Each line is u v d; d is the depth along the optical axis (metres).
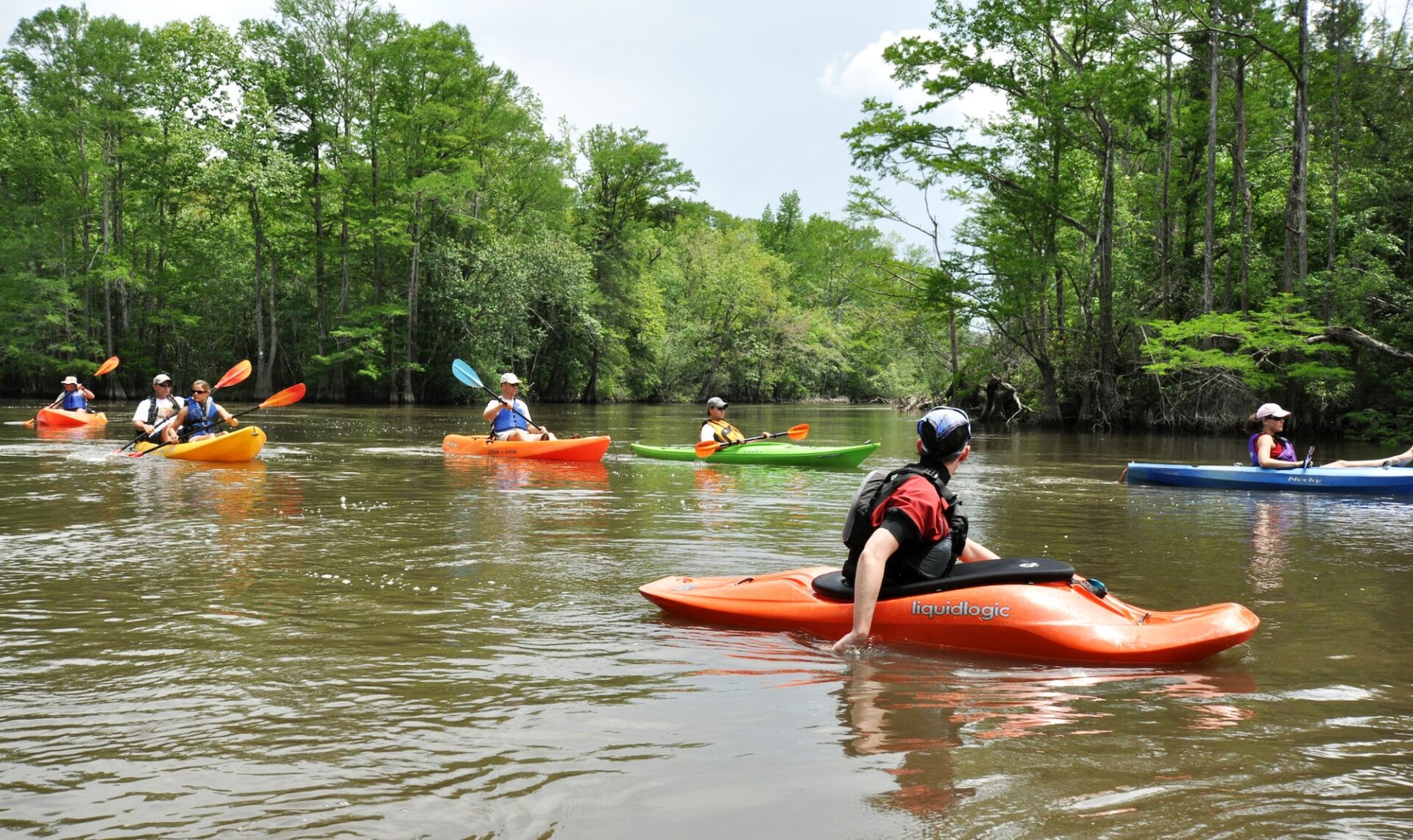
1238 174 23.55
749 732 2.94
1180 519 8.40
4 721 3.03
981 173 25.38
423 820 2.31
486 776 2.59
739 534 7.15
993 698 3.29
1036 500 9.82
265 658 3.76
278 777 2.58
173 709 3.14
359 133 38.12
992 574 3.96
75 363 35.47
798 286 72.56
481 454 14.27
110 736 2.89
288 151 38.94
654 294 52.00
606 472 12.24
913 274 29.25
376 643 4.00
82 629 4.20
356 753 2.76
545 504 8.86
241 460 12.70
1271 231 26.53
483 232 41.59
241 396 40.62
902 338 46.62
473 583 5.27
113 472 11.05
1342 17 21.56
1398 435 20.83
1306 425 22.66
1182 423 24.59
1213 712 3.15
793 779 2.56
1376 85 21.02
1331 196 23.42
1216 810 2.37
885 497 4.02
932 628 3.95
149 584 5.16
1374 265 22.20
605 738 2.88
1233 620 3.80
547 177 44.03
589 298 43.88
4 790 2.49
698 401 59.84
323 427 21.77
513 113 41.81
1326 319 21.61
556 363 46.25
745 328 60.19
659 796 2.45
